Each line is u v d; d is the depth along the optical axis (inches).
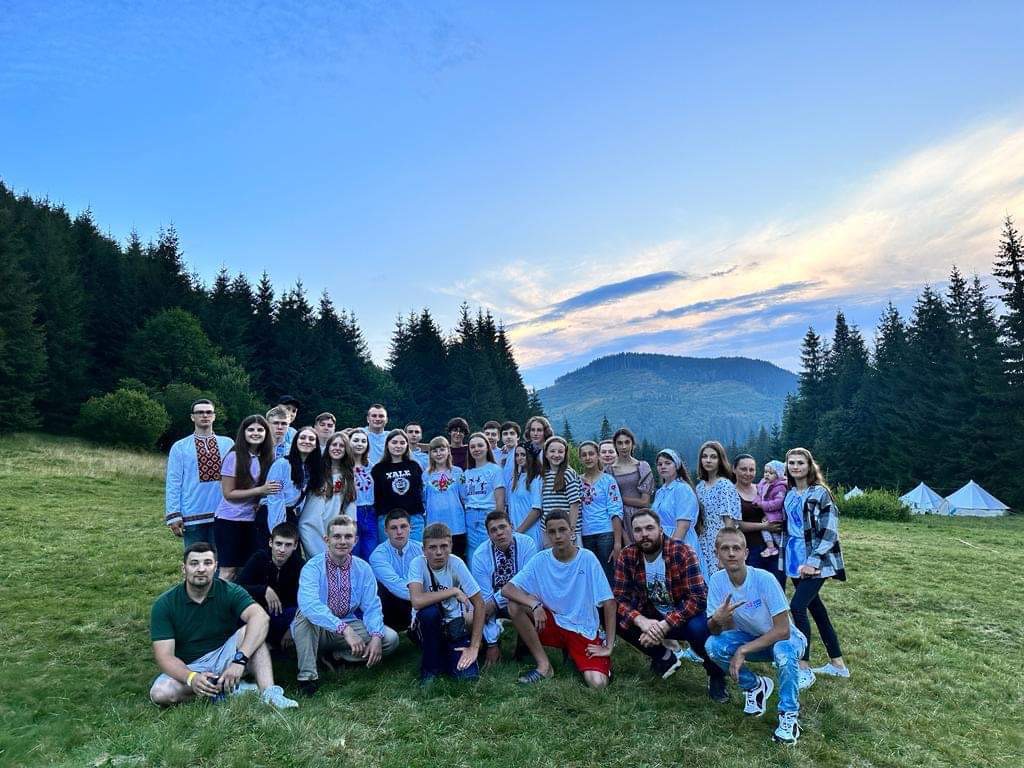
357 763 142.7
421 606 201.5
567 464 261.6
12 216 1701.5
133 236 2544.3
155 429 1359.5
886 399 2110.0
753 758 158.7
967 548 610.2
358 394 2488.9
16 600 275.4
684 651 237.8
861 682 227.1
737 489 256.1
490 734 163.2
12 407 1357.0
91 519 502.6
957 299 2046.0
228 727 151.3
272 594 209.2
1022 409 1686.8
